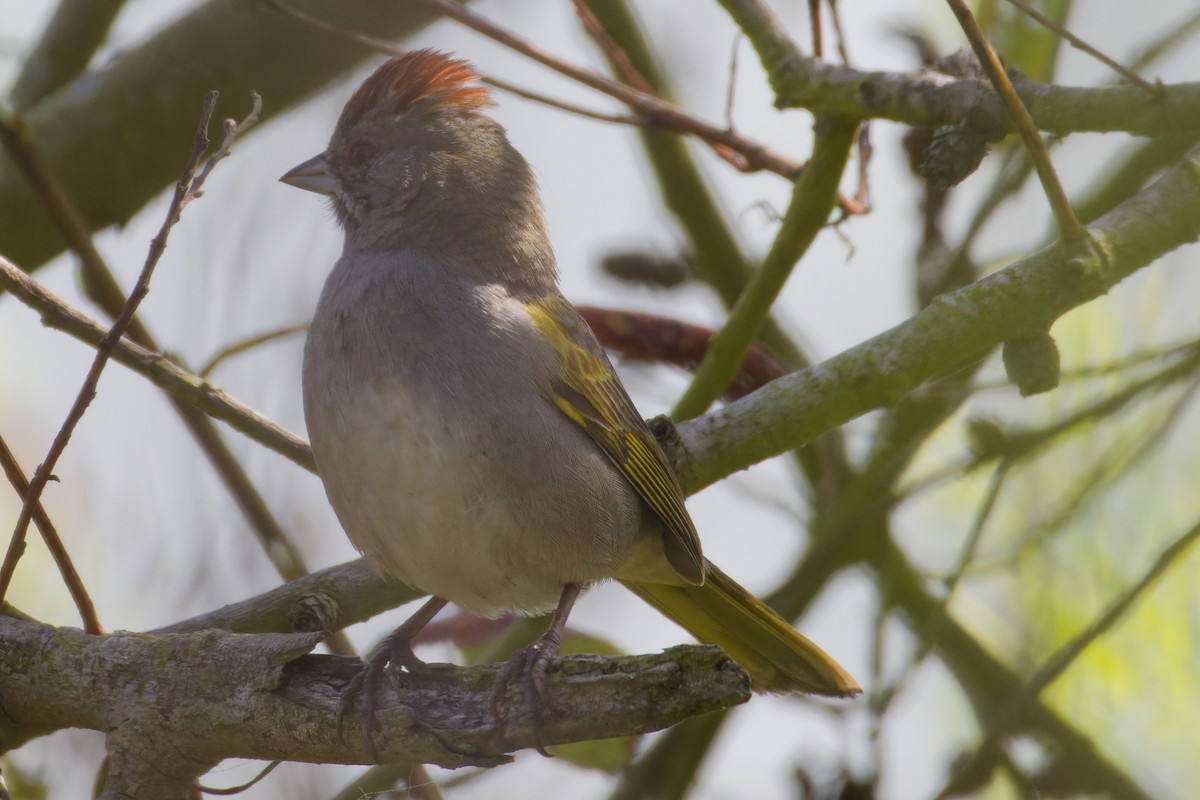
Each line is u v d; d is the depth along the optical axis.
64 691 7.64
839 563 11.68
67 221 10.19
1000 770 11.20
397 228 9.59
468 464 8.38
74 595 7.83
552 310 9.27
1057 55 11.88
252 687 7.44
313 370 8.77
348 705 7.33
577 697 7.10
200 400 9.05
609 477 8.87
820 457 12.43
